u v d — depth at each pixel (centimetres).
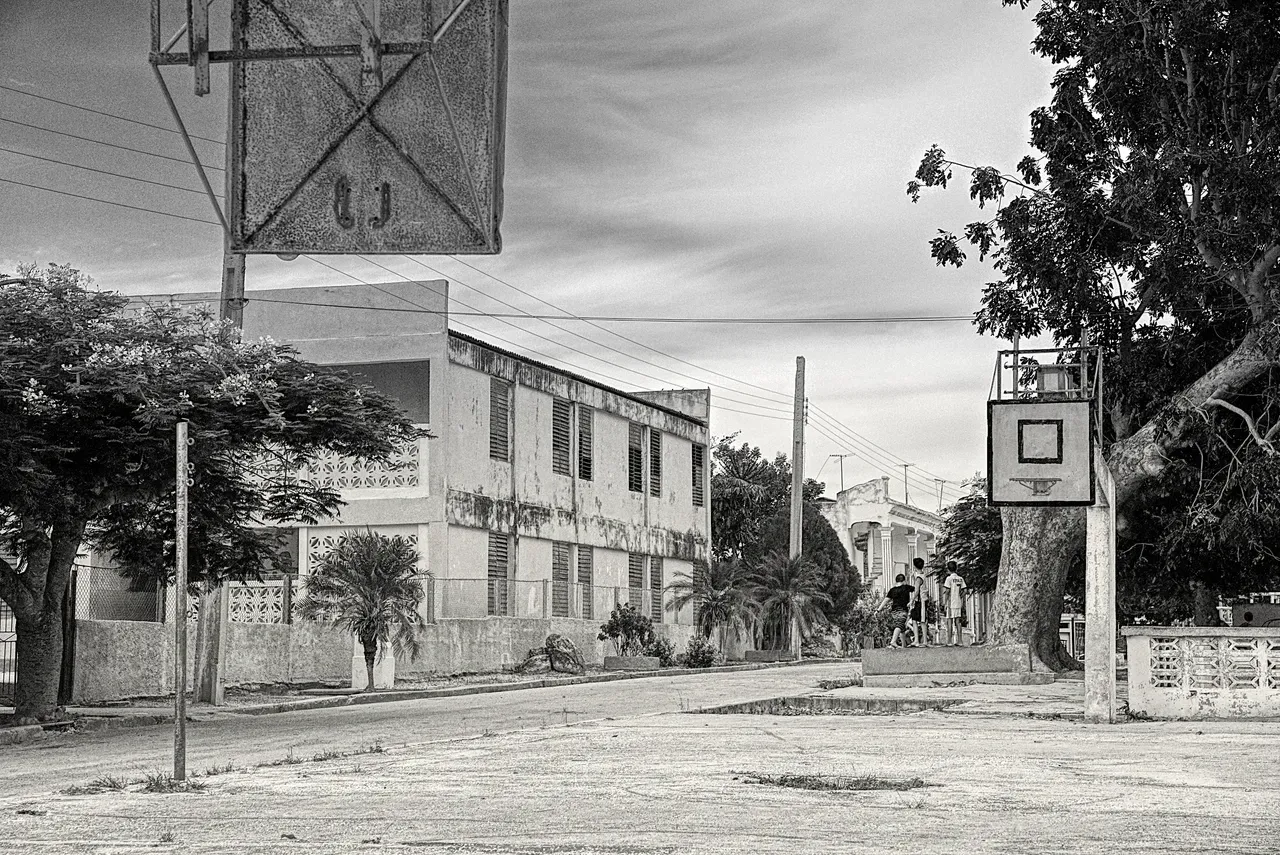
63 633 2214
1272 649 1564
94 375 1664
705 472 5453
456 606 3556
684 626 4959
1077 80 2447
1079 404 1577
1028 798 853
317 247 741
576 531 4306
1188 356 2794
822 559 6166
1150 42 2353
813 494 7612
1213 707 1576
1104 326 2623
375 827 751
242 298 2227
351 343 3594
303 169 742
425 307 3559
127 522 2088
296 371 1933
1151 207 2377
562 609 4209
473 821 766
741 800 846
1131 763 1080
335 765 1128
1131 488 2670
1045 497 1579
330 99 741
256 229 745
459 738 1438
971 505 4275
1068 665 2780
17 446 1616
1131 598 3925
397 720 1955
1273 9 2278
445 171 736
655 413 4969
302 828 753
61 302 1781
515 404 3941
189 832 748
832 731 1441
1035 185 2573
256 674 2872
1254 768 1039
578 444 4366
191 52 735
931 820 753
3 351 1639
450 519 3544
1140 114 2428
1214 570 3144
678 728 1499
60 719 1956
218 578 2172
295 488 2108
